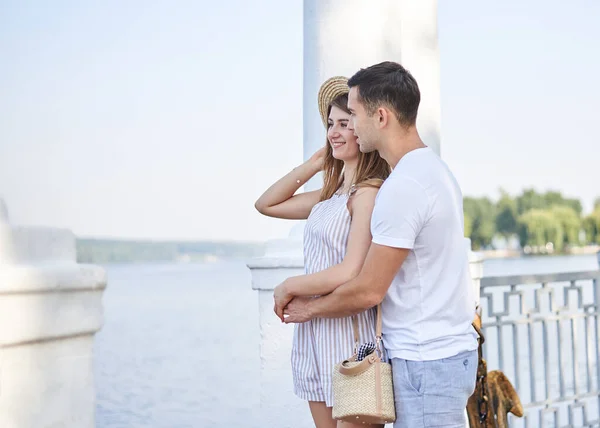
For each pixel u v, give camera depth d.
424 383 2.08
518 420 6.33
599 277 5.05
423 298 2.11
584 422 4.88
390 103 2.17
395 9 3.74
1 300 1.84
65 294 2.01
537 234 57.94
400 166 2.12
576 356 4.86
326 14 3.58
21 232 1.94
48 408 1.99
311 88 3.63
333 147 2.47
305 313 2.26
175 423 7.59
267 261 3.66
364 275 2.09
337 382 2.17
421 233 2.09
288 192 2.84
